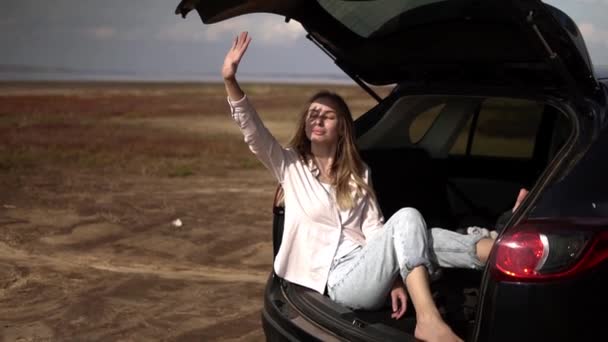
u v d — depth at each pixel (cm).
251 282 539
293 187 317
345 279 294
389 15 312
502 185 395
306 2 318
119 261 598
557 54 252
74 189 972
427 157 392
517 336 219
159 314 454
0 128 2155
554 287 214
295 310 291
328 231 310
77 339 408
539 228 220
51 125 2406
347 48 347
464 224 390
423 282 268
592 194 225
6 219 740
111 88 9394
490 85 325
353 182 319
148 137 2011
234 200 910
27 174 1131
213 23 312
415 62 346
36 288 506
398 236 278
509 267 221
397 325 283
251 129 311
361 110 3581
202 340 410
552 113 376
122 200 878
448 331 254
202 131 2369
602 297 214
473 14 276
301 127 327
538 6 235
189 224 743
